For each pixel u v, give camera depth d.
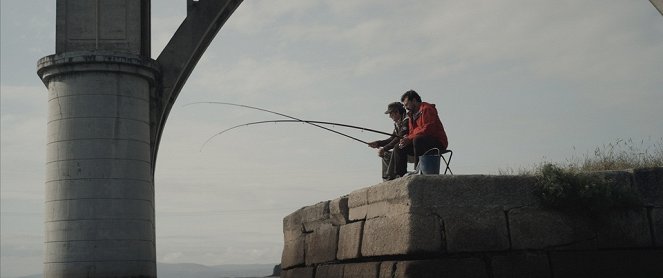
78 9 14.23
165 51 15.26
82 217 13.34
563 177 8.34
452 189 8.06
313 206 10.81
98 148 13.56
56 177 13.59
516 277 8.03
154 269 14.16
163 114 15.12
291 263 11.87
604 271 8.26
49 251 13.46
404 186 8.06
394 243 8.16
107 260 13.26
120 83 13.89
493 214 8.12
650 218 8.47
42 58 13.93
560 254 8.21
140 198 13.83
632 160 10.85
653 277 8.32
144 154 14.12
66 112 13.70
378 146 11.17
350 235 9.33
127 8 14.34
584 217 8.36
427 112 9.65
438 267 7.86
